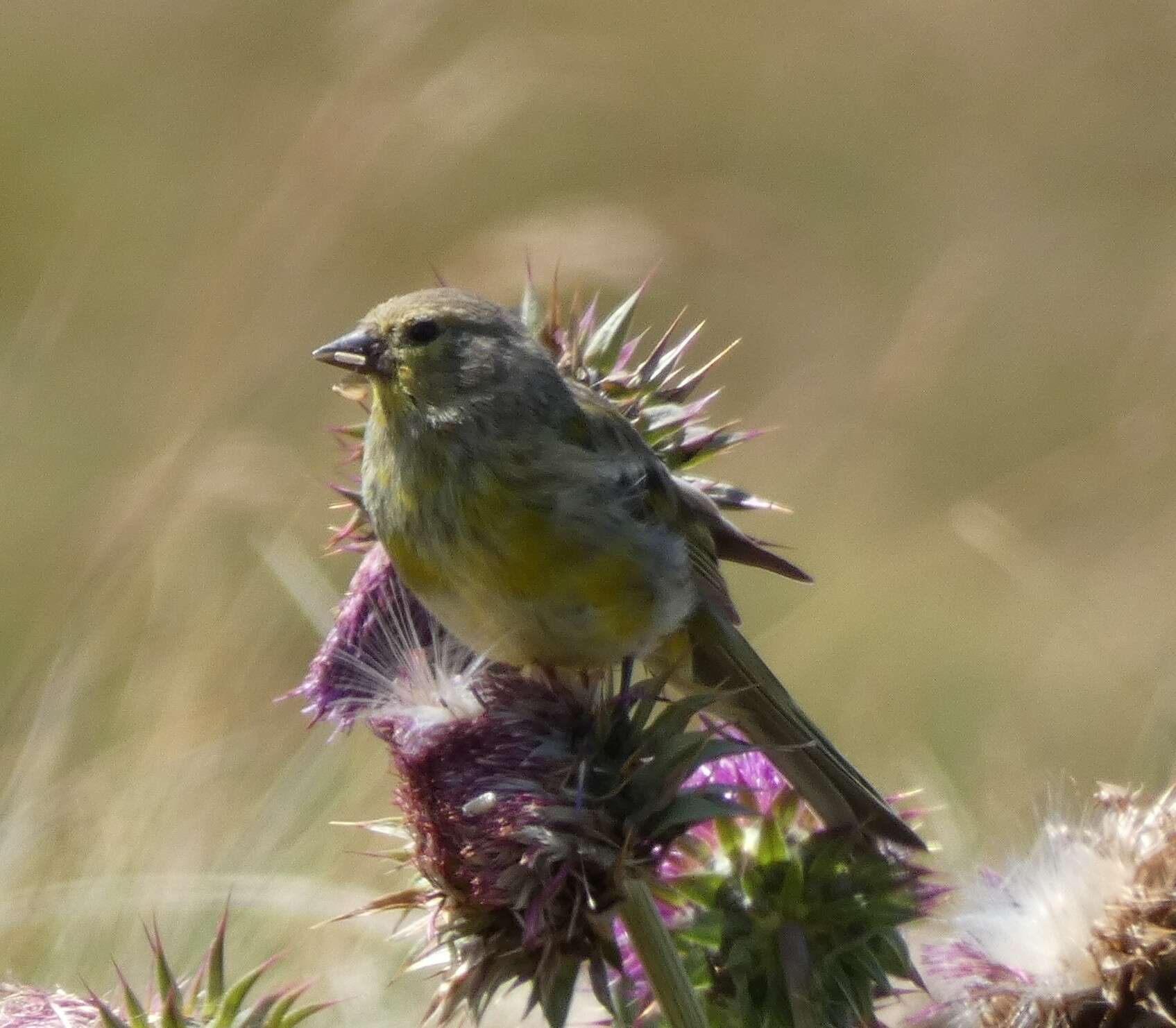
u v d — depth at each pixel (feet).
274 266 50.29
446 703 19.30
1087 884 19.97
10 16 77.30
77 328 58.44
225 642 39.40
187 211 67.10
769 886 20.29
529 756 18.72
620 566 21.26
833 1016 20.26
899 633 48.21
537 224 50.26
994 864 26.53
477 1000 18.65
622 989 20.10
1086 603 49.62
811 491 54.60
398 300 22.15
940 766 38.81
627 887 18.70
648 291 62.75
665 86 76.69
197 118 72.59
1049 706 44.86
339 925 32.14
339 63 59.77
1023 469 58.29
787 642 47.09
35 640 39.32
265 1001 20.11
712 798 18.83
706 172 73.46
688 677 22.79
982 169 75.51
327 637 21.74
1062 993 19.62
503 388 21.36
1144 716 43.57
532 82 60.23
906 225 71.51
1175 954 19.36
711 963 20.43
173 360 51.72
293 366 49.32
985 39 82.43
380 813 35.01
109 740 37.58
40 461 51.55
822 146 76.43
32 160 69.77
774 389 59.77
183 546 41.06
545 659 21.58
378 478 21.77
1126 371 63.62
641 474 21.53
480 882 18.42
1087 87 79.77
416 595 21.42
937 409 59.98
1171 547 52.37
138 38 76.18
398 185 56.24
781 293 63.98
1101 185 73.87
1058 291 67.62
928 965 20.65
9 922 32.07
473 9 69.56
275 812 34.65
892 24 82.99
